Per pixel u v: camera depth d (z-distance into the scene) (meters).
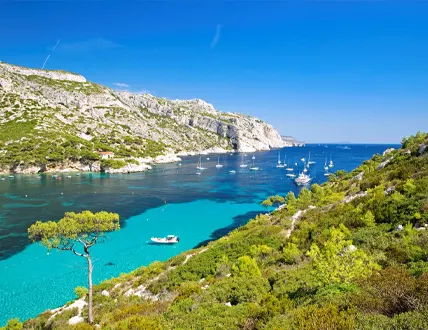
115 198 88.00
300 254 25.70
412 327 7.43
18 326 25.17
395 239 19.95
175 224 64.62
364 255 14.48
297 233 32.59
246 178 134.25
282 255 27.23
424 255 15.03
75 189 100.69
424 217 22.88
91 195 91.31
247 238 36.34
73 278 38.94
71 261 43.84
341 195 48.44
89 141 185.88
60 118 199.50
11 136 157.75
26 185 107.19
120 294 29.16
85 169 152.38
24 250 47.09
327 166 180.00
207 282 24.14
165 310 18.48
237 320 13.38
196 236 57.25
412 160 40.50
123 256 46.81
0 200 81.75
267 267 25.27
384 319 8.12
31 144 150.50
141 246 51.31
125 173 148.00
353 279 13.05
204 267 29.38
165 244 52.53
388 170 44.72
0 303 33.00
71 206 76.50
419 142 47.09
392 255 16.73
